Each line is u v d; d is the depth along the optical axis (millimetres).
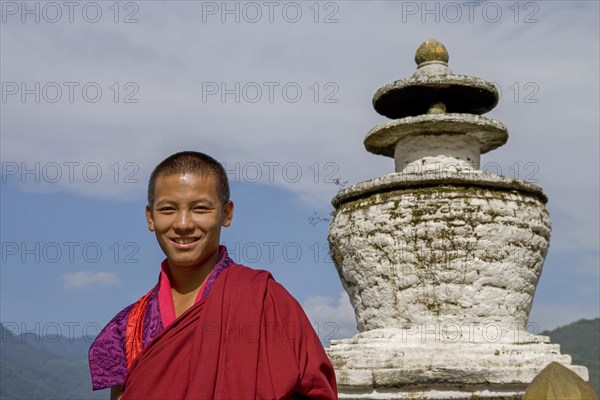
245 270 3842
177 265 3857
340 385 8445
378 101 10195
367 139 10141
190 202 3838
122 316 3961
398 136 9898
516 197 9195
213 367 3475
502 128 9664
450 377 8266
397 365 8414
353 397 8430
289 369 3555
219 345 3535
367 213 9250
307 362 3658
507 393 8273
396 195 9148
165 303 3852
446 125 9523
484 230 8891
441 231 8859
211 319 3582
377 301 9211
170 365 3562
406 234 8969
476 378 8242
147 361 3584
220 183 3945
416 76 9711
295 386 3562
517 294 9109
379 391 8352
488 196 9023
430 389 8297
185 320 3633
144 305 3951
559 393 3430
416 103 10273
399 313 9016
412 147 9773
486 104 10219
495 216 8961
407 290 8977
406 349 8492
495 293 8938
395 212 9062
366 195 9508
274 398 3486
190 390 3434
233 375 3482
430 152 9688
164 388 3527
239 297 3656
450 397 8250
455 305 8867
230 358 3514
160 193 3883
